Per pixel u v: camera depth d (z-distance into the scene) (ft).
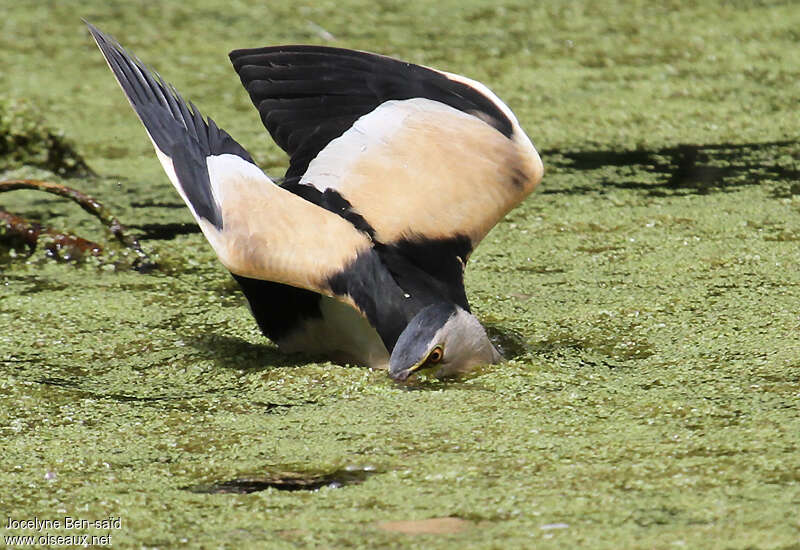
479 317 28.07
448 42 59.06
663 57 56.18
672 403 22.75
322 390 23.85
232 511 18.85
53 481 20.20
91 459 21.12
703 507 18.28
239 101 50.42
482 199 25.05
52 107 50.11
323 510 18.76
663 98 49.96
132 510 19.01
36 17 65.77
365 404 23.06
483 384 23.88
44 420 22.91
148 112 24.32
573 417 22.25
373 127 25.71
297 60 27.12
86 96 51.90
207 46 59.16
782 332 26.48
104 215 33.71
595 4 67.05
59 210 38.19
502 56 56.59
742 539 17.15
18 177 41.42
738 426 21.52
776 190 38.22
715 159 41.91
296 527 18.17
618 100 49.75
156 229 36.35
